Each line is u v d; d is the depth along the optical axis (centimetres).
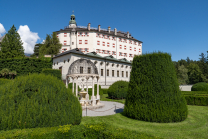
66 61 4309
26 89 755
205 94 1983
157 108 1045
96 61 4725
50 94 776
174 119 1042
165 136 789
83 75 1695
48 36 6212
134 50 7731
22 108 692
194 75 6372
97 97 1833
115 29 7312
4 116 662
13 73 3719
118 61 5591
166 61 1127
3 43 4869
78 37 6425
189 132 853
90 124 699
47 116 722
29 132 598
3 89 739
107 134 609
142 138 570
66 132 622
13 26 5081
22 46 5197
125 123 1038
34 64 4303
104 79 4956
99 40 6600
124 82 2561
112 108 1692
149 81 1103
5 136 562
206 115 1266
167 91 1063
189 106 1731
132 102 1166
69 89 870
